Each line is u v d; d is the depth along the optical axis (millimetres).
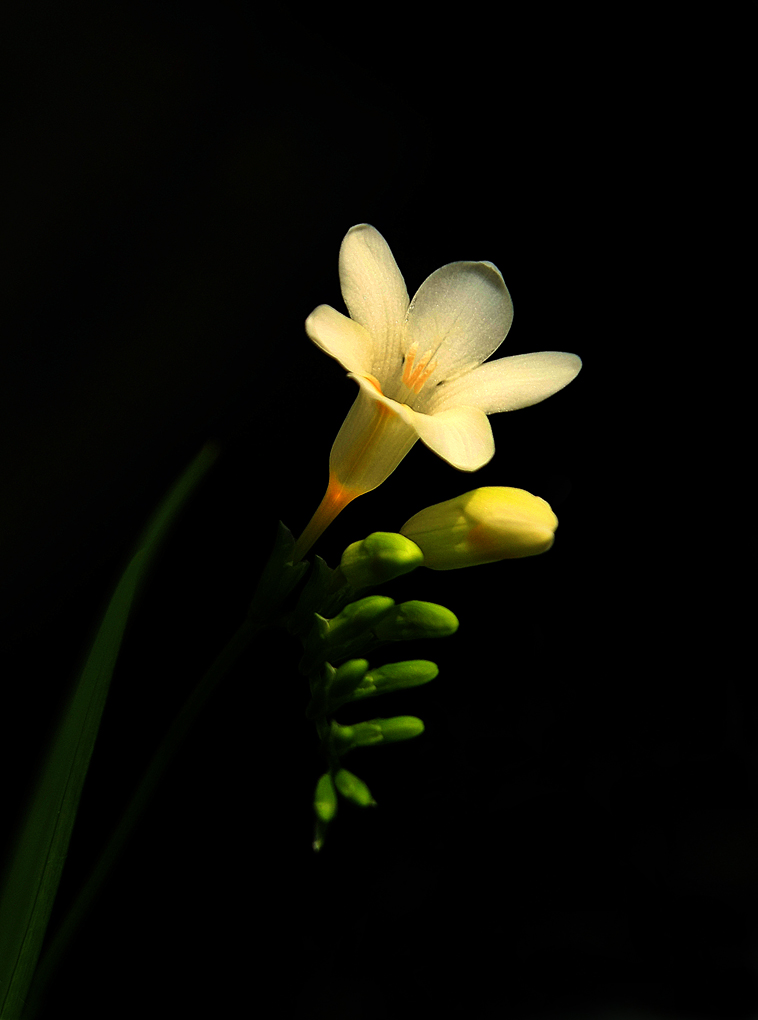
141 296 787
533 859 786
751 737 834
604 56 878
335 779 566
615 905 776
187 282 797
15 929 558
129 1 809
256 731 758
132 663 735
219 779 743
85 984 700
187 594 758
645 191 911
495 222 888
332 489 579
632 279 911
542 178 901
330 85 858
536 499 582
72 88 787
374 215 855
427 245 869
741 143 892
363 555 575
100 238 781
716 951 752
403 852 779
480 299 588
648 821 803
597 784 812
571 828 794
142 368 779
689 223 911
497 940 754
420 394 587
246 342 806
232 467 787
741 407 901
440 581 838
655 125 905
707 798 815
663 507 892
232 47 833
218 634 759
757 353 899
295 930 742
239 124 828
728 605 870
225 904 727
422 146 881
